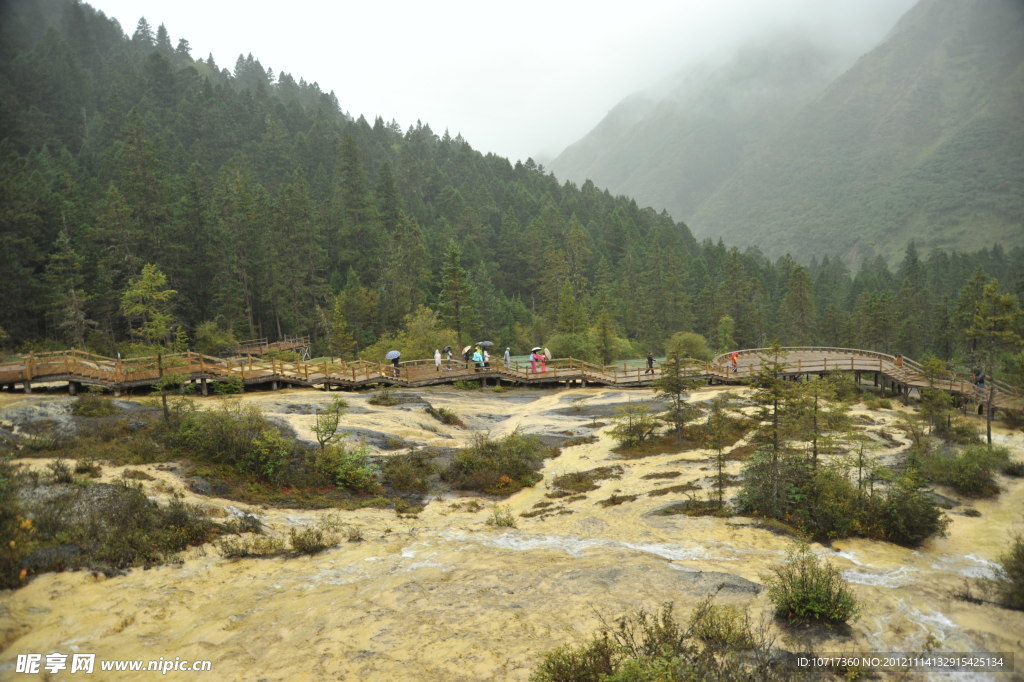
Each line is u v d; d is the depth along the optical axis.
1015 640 8.62
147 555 11.47
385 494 18.44
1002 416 32.12
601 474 20.98
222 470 17.22
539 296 109.25
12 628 8.93
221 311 66.81
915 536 13.77
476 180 147.75
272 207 76.00
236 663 8.15
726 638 8.12
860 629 8.80
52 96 111.44
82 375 25.34
